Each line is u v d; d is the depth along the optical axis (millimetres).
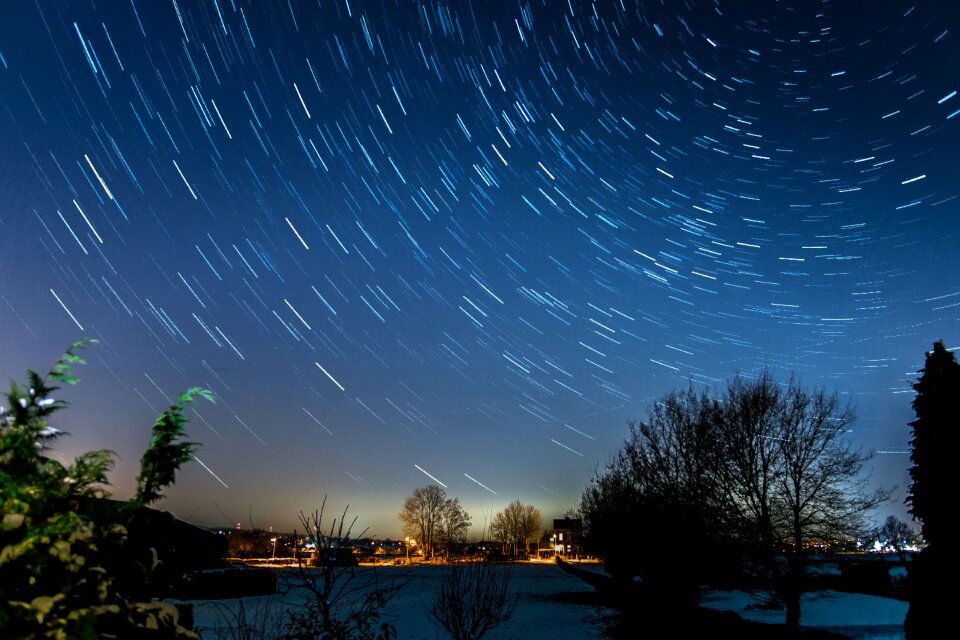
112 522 2957
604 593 35312
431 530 89938
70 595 2566
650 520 24781
